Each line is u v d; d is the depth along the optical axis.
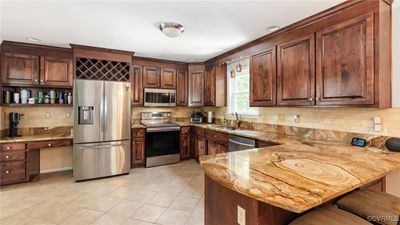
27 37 3.11
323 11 2.20
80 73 3.67
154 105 4.57
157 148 4.36
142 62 4.45
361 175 1.30
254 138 2.97
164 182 3.45
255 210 1.14
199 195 2.96
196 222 2.28
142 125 4.39
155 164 4.34
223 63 4.23
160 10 2.22
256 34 2.92
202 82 4.84
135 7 2.16
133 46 3.59
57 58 3.63
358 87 1.96
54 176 3.73
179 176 3.73
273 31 2.81
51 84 3.58
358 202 1.36
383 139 2.07
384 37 1.90
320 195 1.01
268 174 1.31
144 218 2.36
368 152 1.92
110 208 2.57
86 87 3.54
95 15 2.35
